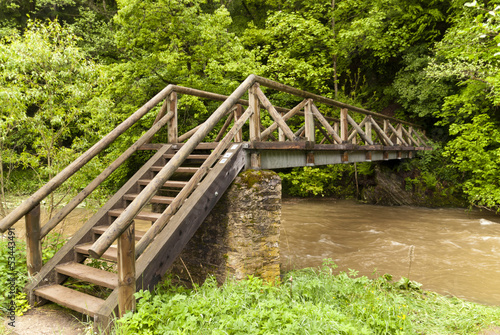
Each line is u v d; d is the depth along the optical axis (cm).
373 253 671
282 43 1280
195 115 1045
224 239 404
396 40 1262
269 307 295
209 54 1035
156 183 293
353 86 1566
